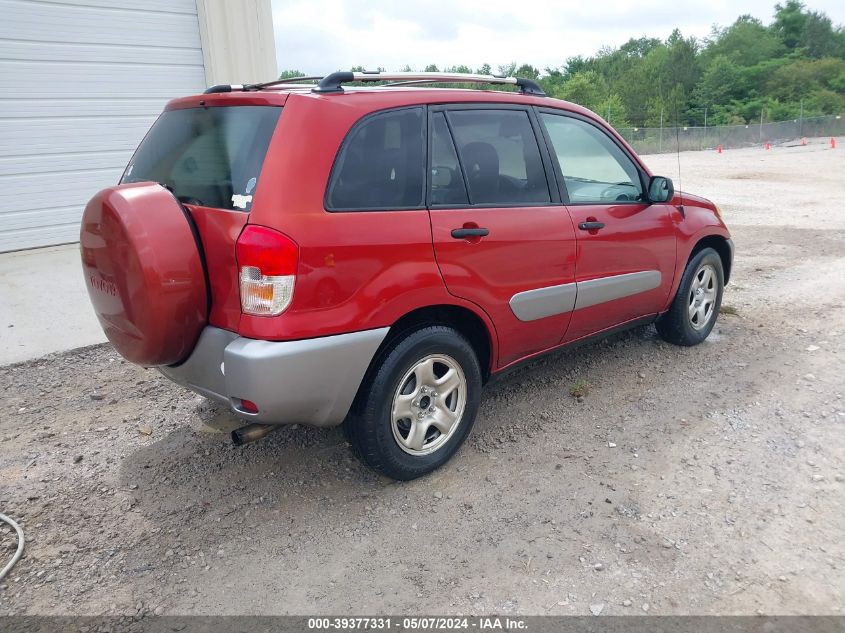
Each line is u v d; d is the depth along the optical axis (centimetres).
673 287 474
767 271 757
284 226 268
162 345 285
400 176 310
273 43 937
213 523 310
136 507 323
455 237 322
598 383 453
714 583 266
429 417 336
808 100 6228
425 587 267
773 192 1497
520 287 357
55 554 290
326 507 321
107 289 296
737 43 8238
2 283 664
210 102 314
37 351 508
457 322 358
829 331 548
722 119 6344
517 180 363
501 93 365
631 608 254
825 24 8425
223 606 259
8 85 738
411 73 334
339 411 300
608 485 334
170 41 853
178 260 277
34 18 741
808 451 361
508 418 406
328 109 288
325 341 281
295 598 263
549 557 283
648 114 6619
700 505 316
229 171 289
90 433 394
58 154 791
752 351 507
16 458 366
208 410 423
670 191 429
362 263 288
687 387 445
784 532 296
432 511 316
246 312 273
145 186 287
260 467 356
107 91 813
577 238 384
